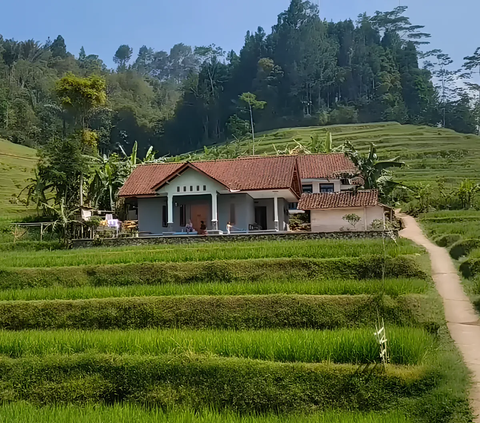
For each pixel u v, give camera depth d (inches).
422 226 1635.1
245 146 3914.9
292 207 1883.6
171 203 1571.1
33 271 1071.6
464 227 1441.9
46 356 668.1
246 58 5477.4
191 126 5187.0
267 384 589.9
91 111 2918.3
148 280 1034.7
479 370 603.8
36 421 559.8
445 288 941.2
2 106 4084.6
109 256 1173.1
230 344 659.4
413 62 5733.3
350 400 569.6
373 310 781.9
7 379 649.6
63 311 866.1
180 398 602.5
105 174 1881.2
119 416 561.9
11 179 2694.4
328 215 1443.2
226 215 1582.2
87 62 6284.5
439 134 4033.0
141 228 1628.9
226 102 5260.8
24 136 4045.3
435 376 568.7
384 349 601.9
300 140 3838.6
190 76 5816.9
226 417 554.9
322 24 5629.9
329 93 5280.5
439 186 2069.4
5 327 860.6
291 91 5142.7
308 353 635.5
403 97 5388.8
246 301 826.8
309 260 1007.0
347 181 1824.6
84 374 642.2
